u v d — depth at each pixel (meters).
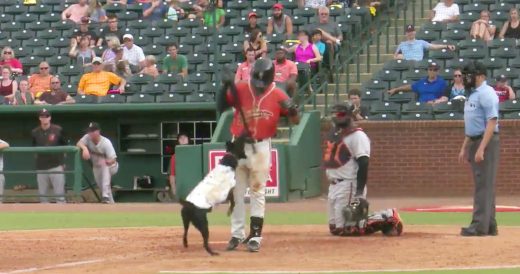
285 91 15.62
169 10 31.98
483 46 27.16
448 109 25.56
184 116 27.62
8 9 33.25
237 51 28.61
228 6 31.36
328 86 27.61
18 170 26.62
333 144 15.59
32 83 28.52
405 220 18.97
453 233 15.91
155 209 22.36
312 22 29.64
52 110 27.12
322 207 22.31
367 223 15.52
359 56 28.31
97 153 25.11
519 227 17.03
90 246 14.59
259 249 13.83
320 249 13.85
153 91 27.45
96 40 30.95
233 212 13.96
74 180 25.14
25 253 13.91
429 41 28.08
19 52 30.94
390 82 26.61
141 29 31.20
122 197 28.02
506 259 12.82
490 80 26.30
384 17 30.56
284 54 25.34
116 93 27.78
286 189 23.86
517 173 25.06
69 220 19.78
